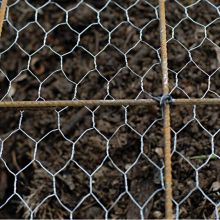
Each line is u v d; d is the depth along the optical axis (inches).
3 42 53.0
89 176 44.4
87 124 48.5
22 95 50.3
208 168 45.7
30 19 54.7
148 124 48.0
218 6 54.2
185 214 43.6
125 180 43.4
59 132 48.3
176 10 53.9
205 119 48.0
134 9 54.4
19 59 52.2
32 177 46.2
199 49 51.9
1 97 50.1
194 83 49.9
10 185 45.9
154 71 50.5
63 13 54.9
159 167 45.4
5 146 47.6
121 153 46.9
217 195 44.4
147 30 53.1
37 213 44.6
